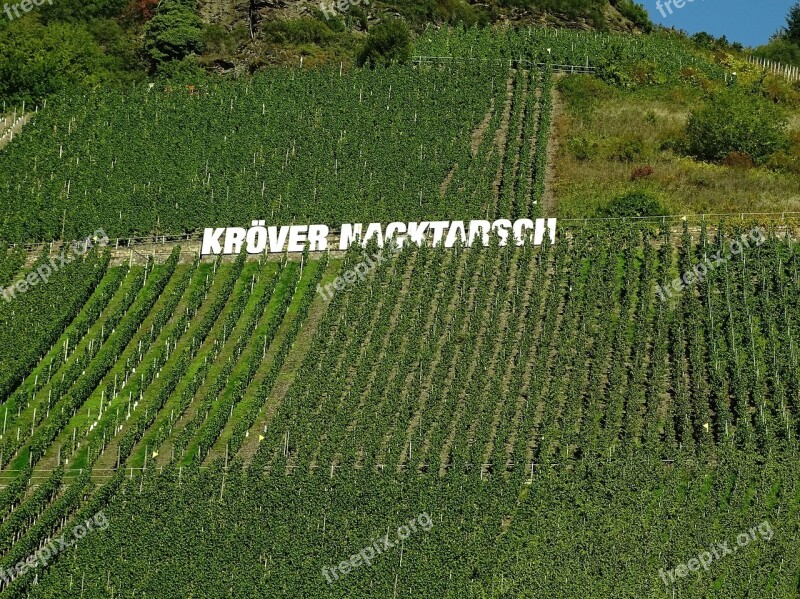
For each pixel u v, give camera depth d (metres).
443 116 88.88
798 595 51.00
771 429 59.72
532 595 50.38
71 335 67.00
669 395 62.34
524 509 54.53
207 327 67.69
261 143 85.31
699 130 88.69
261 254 73.75
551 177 83.25
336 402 61.44
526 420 59.62
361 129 87.12
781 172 86.25
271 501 55.53
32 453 59.66
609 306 67.50
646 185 81.88
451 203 77.88
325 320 67.56
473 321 67.12
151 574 52.88
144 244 76.12
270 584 52.00
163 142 85.81
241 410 62.56
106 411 62.88
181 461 59.25
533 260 72.50
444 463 58.25
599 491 55.53
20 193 81.00
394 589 51.44
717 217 77.44
